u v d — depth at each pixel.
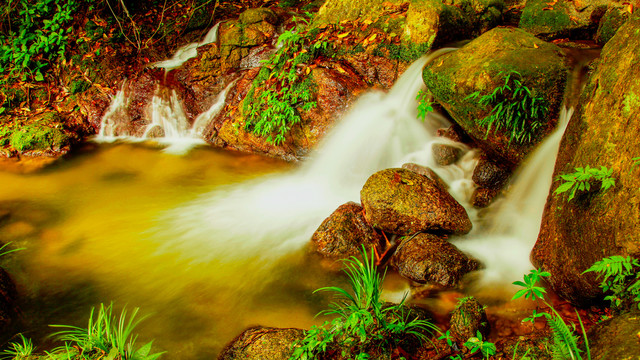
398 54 6.71
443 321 3.86
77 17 9.86
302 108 6.79
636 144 3.00
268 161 7.61
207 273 4.77
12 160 7.70
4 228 5.67
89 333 3.40
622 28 3.55
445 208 4.77
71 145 8.27
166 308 4.25
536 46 5.11
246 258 5.00
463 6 6.95
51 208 6.21
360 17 7.31
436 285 4.29
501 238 5.06
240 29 8.64
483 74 4.90
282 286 4.54
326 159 6.98
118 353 3.21
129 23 10.13
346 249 4.84
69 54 9.48
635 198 2.90
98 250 5.20
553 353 2.76
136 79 9.02
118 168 7.52
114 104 8.97
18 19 9.63
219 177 7.14
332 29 7.24
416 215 4.73
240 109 7.69
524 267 4.55
